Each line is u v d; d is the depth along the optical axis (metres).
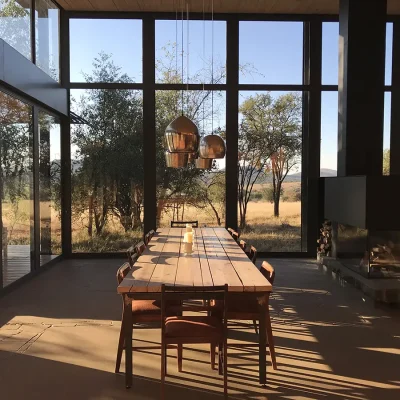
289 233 7.55
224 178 7.47
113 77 7.38
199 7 7.01
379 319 4.20
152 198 7.41
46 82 6.24
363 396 2.69
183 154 3.64
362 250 5.14
